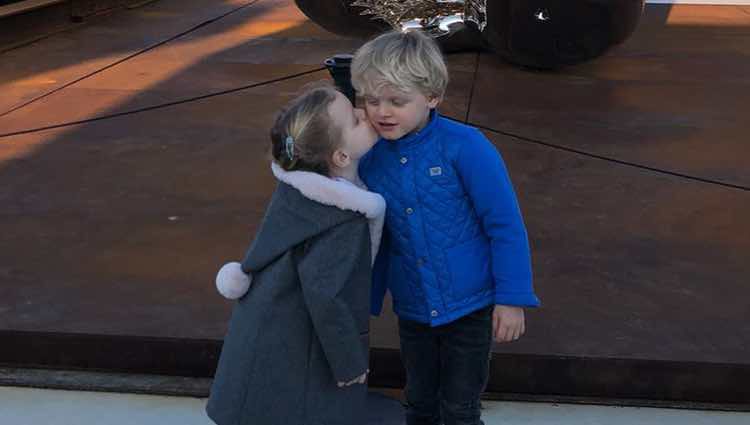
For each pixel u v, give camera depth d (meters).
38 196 12.14
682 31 25.00
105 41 22.97
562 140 14.77
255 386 5.93
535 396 8.14
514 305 5.93
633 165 13.48
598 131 15.29
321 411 5.95
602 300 9.14
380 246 6.31
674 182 12.73
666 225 11.15
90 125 15.50
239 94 17.67
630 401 8.06
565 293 9.28
